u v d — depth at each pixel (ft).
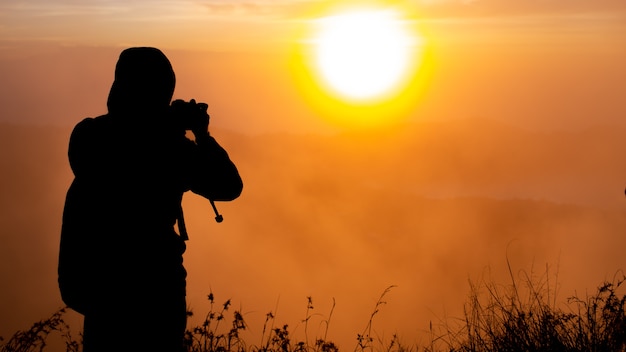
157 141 9.93
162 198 9.86
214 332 14.89
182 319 10.00
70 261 9.41
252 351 15.25
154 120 10.07
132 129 9.86
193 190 10.51
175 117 10.25
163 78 10.10
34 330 13.33
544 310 15.02
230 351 14.83
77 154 9.74
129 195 9.61
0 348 13.30
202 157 10.27
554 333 14.67
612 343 14.28
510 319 15.11
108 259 9.43
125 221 9.54
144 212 9.65
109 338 9.45
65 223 9.53
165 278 9.73
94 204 9.51
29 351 13.24
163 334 9.64
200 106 10.52
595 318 14.57
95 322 9.59
